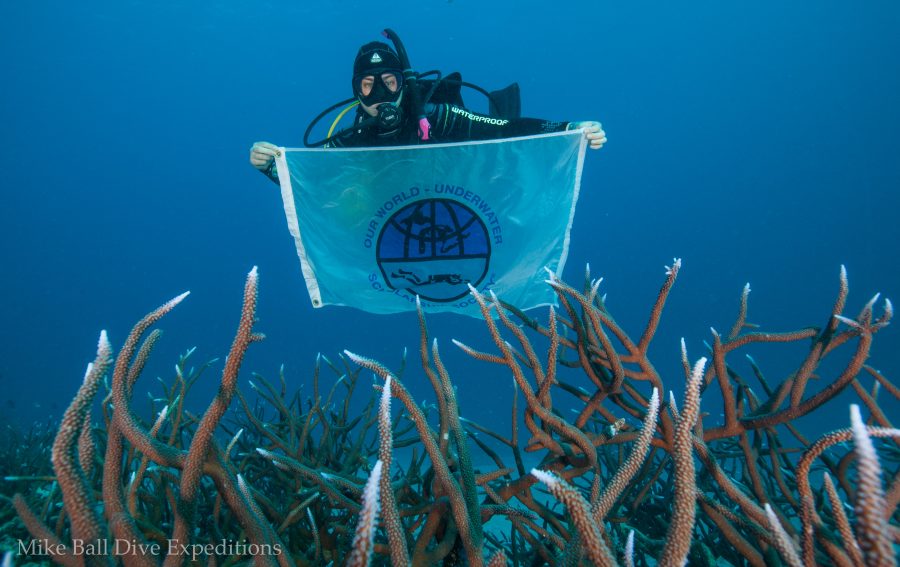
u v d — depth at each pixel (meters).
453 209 4.19
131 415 1.42
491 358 2.15
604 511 1.34
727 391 2.27
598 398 2.35
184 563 1.52
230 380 1.29
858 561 1.14
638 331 39.72
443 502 1.74
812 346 2.25
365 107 4.84
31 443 6.23
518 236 4.23
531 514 1.84
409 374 23.91
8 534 2.77
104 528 1.20
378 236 4.21
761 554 1.81
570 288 2.26
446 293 4.33
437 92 5.36
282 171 4.06
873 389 2.48
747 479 3.04
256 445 3.88
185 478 1.33
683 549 1.05
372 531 0.89
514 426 2.55
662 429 2.30
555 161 4.16
